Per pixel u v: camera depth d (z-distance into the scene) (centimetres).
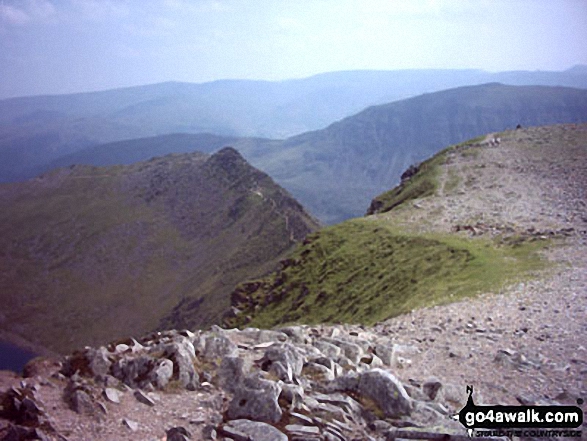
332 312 5084
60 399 1218
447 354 1903
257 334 1888
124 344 1656
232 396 1334
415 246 5088
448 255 4284
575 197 5378
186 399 1305
